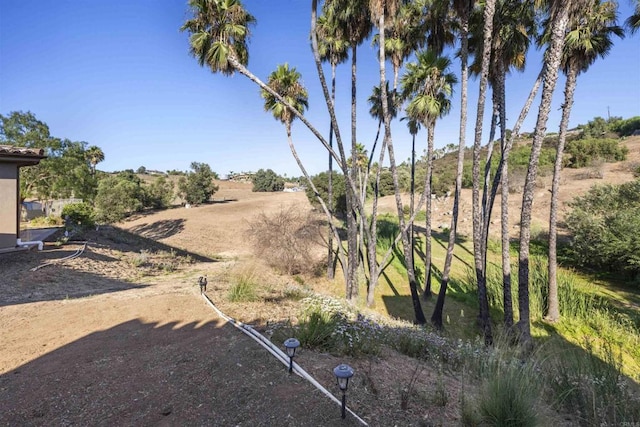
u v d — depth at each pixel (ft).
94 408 9.15
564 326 29.17
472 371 13.71
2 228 30.86
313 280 45.09
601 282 40.98
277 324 15.42
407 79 33.94
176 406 9.22
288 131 42.47
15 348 13.24
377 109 43.55
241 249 65.36
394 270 49.60
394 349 15.80
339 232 74.90
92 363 11.84
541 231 60.59
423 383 11.83
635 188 48.93
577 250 46.06
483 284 25.79
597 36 29.50
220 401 9.43
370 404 9.80
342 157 33.42
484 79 25.48
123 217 90.99
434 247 62.85
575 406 11.04
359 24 34.19
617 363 14.64
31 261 29.04
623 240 39.75
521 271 24.07
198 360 11.92
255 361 11.79
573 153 98.63
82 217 50.88
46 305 19.11
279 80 40.65
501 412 8.93
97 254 36.86
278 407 9.15
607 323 28.25
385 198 121.80
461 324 30.12
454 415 9.73
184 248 60.23
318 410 9.11
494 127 31.58
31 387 10.23
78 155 61.67
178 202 135.03
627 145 110.11
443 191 115.44
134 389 10.10
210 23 28.37
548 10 24.62
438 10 31.09
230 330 15.06
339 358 12.94
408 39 37.35
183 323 16.22
